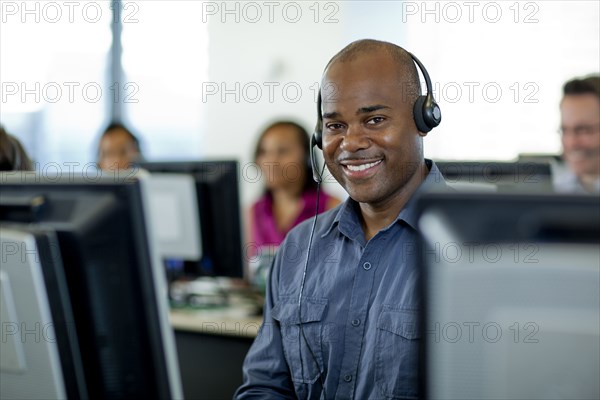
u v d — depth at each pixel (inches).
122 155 126.7
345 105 47.8
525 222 23.5
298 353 50.8
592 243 23.0
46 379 33.2
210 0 172.6
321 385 49.4
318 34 159.9
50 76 179.0
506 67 142.6
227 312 94.8
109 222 32.9
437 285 24.1
